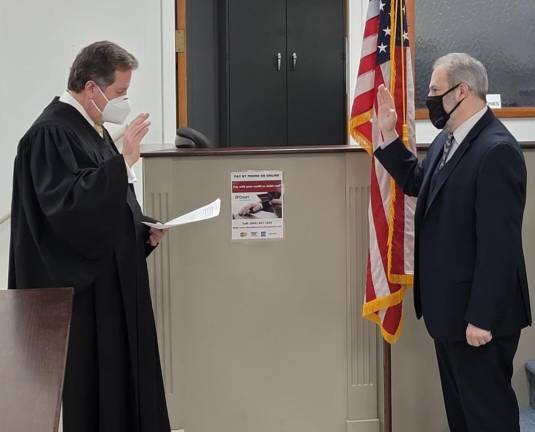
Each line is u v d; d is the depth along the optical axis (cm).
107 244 210
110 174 204
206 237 263
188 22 472
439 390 275
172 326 264
